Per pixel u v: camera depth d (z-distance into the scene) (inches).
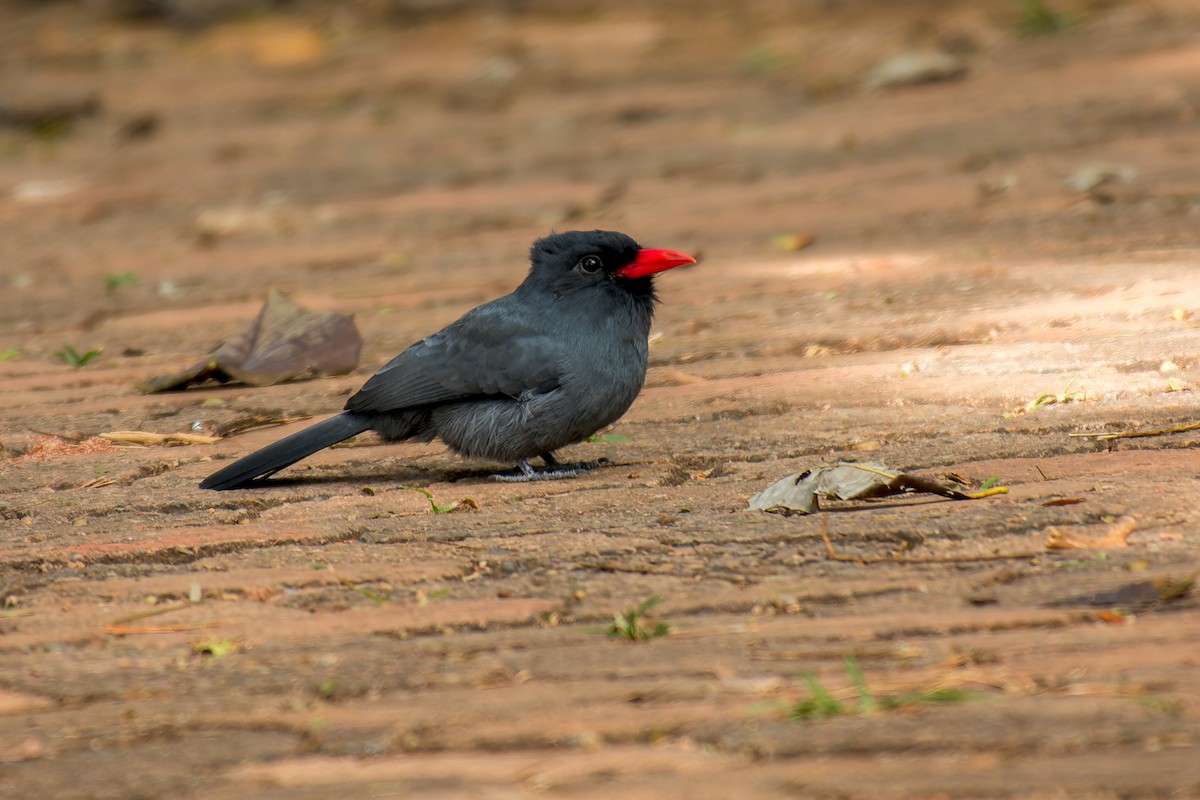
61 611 302.8
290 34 1587.1
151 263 781.3
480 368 410.6
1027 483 354.3
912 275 629.9
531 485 394.6
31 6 1738.4
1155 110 918.4
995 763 211.5
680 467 405.1
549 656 263.6
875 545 317.4
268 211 885.2
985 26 1321.4
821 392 465.1
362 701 248.2
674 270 680.4
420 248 767.7
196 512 381.1
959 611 274.5
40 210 948.6
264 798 212.4
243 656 272.7
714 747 222.7
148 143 1173.7
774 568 307.4
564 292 414.0
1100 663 244.8
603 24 1551.4
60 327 645.3
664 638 270.4
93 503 390.6
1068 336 505.0
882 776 209.5
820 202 799.7
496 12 1640.0
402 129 1156.5
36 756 231.1
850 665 236.8
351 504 383.2
